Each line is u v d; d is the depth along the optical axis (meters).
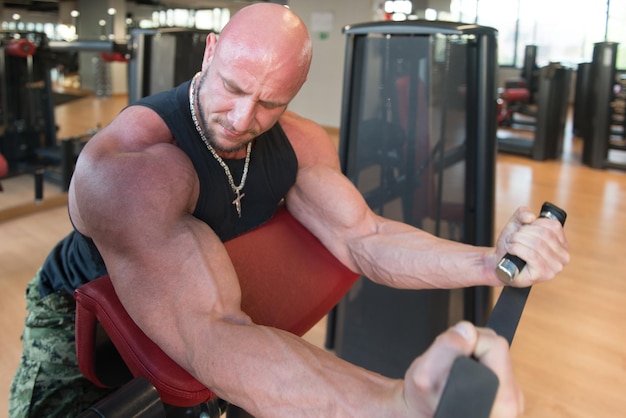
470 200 1.64
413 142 1.68
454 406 0.38
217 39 0.76
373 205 1.77
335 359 0.58
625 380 1.97
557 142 5.31
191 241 0.67
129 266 0.67
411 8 6.25
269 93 0.71
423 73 1.63
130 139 0.75
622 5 8.85
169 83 2.28
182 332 0.64
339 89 6.71
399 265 0.88
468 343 0.42
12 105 4.26
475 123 1.59
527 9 9.49
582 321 2.35
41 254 2.87
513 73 9.80
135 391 0.62
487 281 0.80
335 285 0.94
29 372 1.08
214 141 0.76
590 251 3.04
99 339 0.78
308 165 0.96
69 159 3.71
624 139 5.51
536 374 2.00
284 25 0.70
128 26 11.40
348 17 6.48
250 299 0.82
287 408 0.55
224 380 0.59
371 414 0.50
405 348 1.79
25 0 12.07
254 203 0.87
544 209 0.73
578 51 9.34
